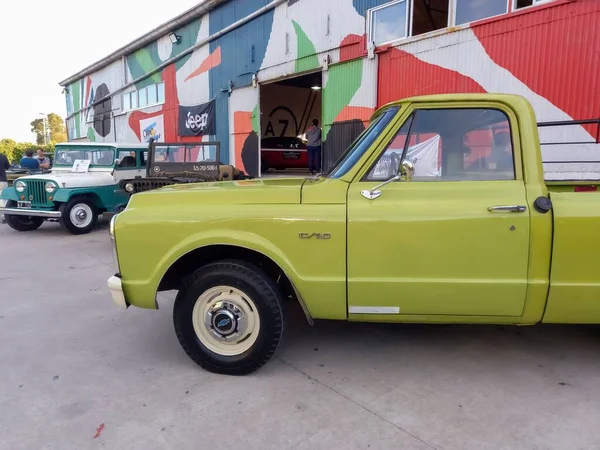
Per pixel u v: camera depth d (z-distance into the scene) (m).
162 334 3.84
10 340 3.72
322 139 11.17
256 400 2.78
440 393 2.84
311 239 2.87
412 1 8.67
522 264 2.74
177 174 7.92
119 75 21.25
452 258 2.78
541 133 7.13
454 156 2.91
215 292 3.04
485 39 7.69
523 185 2.78
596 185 3.69
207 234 2.93
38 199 8.70
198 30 15.30
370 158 2.93
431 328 3.90
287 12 11.65
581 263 2.72
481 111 2.87
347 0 9.98
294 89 18.00
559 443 2.35
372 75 9.59
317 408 2.69
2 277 5.68
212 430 2.48
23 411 2.68
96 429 2.50
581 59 6.60
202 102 15.69
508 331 3.82
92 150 9.63
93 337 3.78
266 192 3.00
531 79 7.19
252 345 3.01
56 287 5.23
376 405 2.71
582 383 2.95
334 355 3.40
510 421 2.54
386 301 2.89
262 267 3.20
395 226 2.79
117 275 3.20
